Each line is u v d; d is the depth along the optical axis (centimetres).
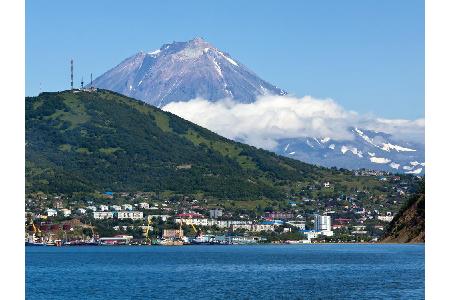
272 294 15438
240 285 18112
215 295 15425
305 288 16838
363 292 15362
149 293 16200
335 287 16912
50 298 15500
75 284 19425
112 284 19188
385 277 19938
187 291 16512
